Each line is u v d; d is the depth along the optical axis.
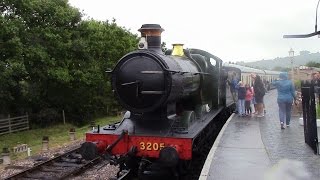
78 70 28.05
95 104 33.59
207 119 11.49
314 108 9.40
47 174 11.81
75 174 11.80
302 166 8.12
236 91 19.19
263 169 7.93
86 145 9.19
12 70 22.25
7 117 26.09
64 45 26.88
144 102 9.54
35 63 25.69
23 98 26.11
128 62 9.71
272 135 11.97
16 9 24.67
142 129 9.59
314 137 9.38
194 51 13.49
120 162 9.38
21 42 23.92
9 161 14.20
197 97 12.07
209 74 13.07
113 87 9.84
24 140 23.00
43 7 25.89
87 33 29.86
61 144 18.25
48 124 28.72
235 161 8.58
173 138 8.94
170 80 9.34
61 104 30.33
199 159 11.30
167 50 12.52
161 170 9.99
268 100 27.17
